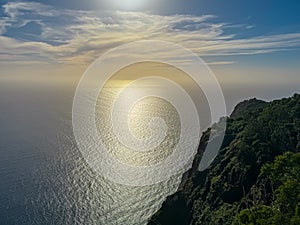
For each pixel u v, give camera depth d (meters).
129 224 72.69
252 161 65.31
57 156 111.00
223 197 62.59
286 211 39.09
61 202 81.69
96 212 77.25
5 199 83.06
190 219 66.50
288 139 73.38
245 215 40.75
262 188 55.47
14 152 116.44
